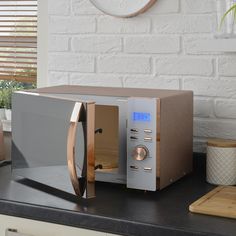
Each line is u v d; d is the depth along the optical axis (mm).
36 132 1882
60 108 1755
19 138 1972
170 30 2252
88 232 1655
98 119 2057
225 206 1666
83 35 2406
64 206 1711
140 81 2326
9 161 2283
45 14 2547
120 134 1867
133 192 1874
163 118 1832
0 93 2754
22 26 2736
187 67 2240
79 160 1711
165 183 1883
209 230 1514
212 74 2203
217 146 1969
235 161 1978
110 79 2377
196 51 2219
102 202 1761
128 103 1829
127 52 2336
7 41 2777
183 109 2000
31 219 1739
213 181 1985
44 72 2570
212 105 2215
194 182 2014
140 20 2297
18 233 1760
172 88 2273
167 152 1882
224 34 2018
